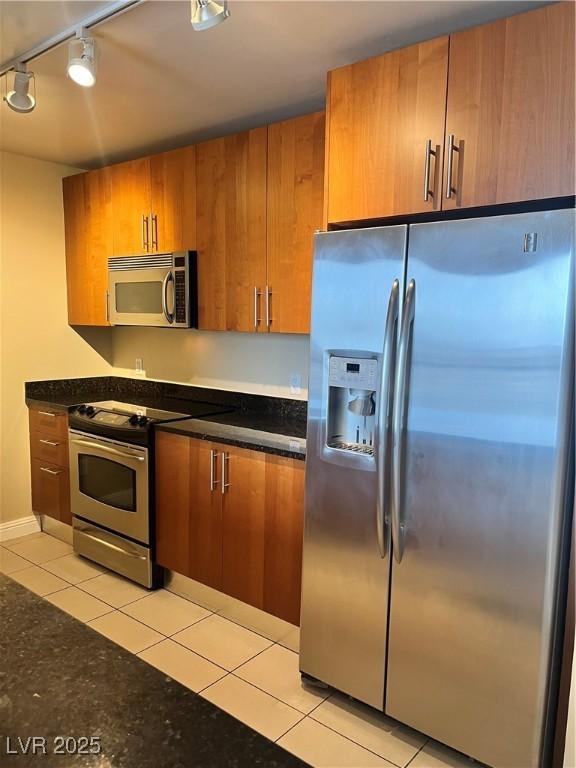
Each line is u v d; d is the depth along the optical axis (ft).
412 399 5.96
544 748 5.50
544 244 5.07
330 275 6.55
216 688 7.20
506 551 5.47
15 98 7.17
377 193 6.52
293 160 8.30
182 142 10.53
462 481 5.69
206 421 9.56
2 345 11.69
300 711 6.82
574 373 5.07
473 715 5.81
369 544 6.45
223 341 11.11
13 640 2.96
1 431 11.81
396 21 6.05
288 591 7.85
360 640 6.64
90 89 8.03
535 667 5.38
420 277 5.82
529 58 5.37
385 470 6.14
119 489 10.07
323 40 6.51
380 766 5.98
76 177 11.88
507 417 5.37
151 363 12.62
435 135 6.02
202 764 2.15
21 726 2.33
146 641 8.23
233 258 9.23
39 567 10.69
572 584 5.37
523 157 5.47
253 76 7.54
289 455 7.63
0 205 11.36
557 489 5.16
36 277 12.08
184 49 6.77
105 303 11.64
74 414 10.78
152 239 10.46
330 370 6.63
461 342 5.59
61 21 6.21
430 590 6.01
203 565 8.96
